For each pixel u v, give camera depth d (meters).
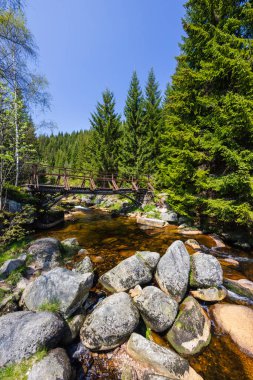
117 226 11.31
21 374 2.35
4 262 5.28
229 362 3.03
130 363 2.94
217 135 7.96
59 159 46.50
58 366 2.53
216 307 4.09
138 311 3.68
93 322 3.30
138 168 18.72
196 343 3.22
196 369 2.92
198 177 9.13
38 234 9.30
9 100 5.96
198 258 4.81
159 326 3.43
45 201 10.84
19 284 4.41
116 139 22.45
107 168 21.67
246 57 7.31
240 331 3.51
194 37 9.04
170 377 2.69
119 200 18.44
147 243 8.12
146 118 20.00
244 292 4.69
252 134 7.02
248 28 8.08
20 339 2.68
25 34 6.12
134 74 20.66
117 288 4.34
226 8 8.28
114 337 3.14
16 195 8.86
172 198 10.84
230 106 7.07
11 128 6.92
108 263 6.06
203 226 10.04
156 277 4.61
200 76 8.35
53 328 2.91
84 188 11.85
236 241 8.09
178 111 10.52
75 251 7.01
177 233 9.70
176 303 3.81
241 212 7.14
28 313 3.18
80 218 13.73
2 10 4.47
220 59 7.37
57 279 3.84
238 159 6.87
